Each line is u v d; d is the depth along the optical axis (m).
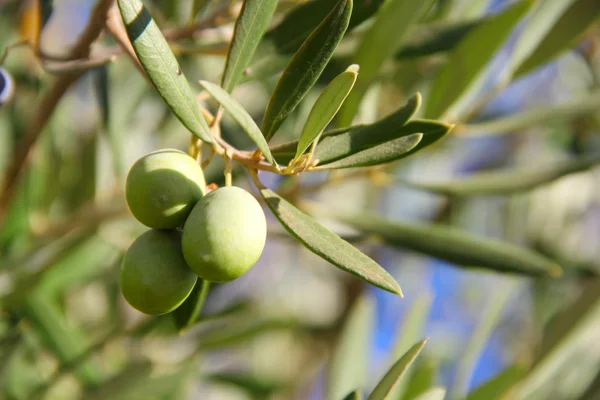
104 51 0.48
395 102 0.62
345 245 0.39
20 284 0.56
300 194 0.53
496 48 0.50
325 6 0.46
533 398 0.53
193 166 0.41
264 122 0.41
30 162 0.60
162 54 0.40
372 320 0.55
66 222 0.60
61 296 0.61
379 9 0.46
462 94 0.52
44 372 0.62
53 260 0.56
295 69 0.41
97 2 0.44
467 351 0.54
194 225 0.39
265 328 0.63
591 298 0.52
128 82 0.60
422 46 0.51
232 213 0.39
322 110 0.39
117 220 0.61
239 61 0.42
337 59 0.51
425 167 0.82
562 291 0.80
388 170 0.56
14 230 0.59
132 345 0.65
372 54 0.49
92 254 0.60
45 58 0.46
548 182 0.53
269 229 0.56
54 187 0.63
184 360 0.60
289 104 0.41
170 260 0.40
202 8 0.49
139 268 0.40
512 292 0.54
